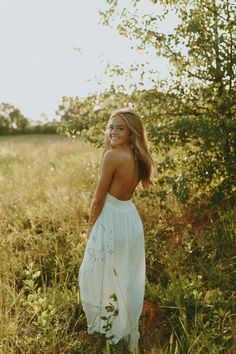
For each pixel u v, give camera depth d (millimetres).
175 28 4824
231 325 3332
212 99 4984
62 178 7453
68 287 4148
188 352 2906
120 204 3182
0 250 4695
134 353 3096
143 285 3420
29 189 7078
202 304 3508
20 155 12188
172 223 5332
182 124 4551
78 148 12305
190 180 4824
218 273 4078
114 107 5301
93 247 3217
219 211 5102
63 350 3217
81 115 5523
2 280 4109
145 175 3322
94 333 3393
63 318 3547
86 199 5875
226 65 4781
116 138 3090
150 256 4430
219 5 4688
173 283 3742
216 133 4535
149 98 5055
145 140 3219
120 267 3219
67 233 4965
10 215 5883
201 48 4766
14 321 3381
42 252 4688
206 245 4617
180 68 5000
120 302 3254
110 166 3035
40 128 51188
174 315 3406
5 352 3166
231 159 4918
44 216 5668
